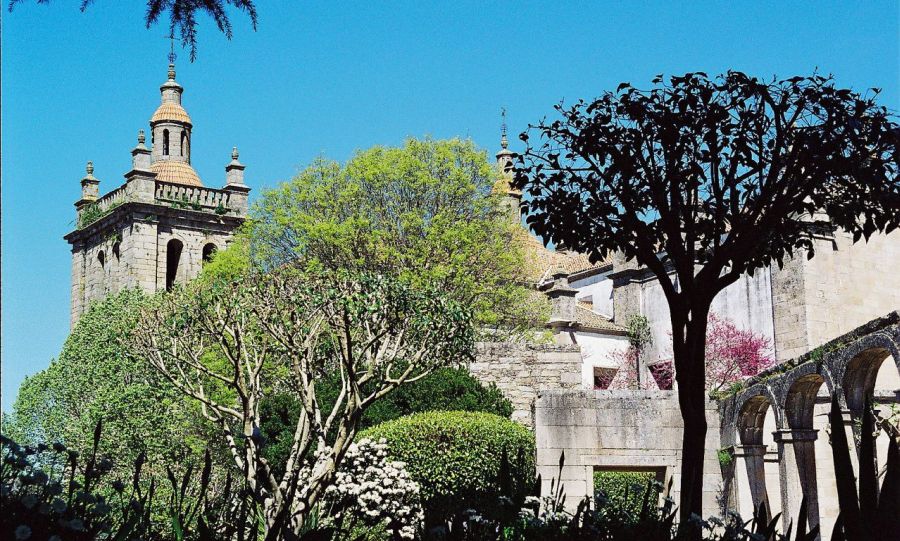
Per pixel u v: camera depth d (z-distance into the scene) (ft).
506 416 77.20
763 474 73.31
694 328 34.83
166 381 80.33
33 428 136.87
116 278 196.24
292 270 69.67
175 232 194.18
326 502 54.49
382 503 54.24
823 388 81.25
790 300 106.22
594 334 130.82
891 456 11.80
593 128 38.09
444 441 63.46
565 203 39.22
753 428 73.82
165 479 68.18
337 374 75.25
